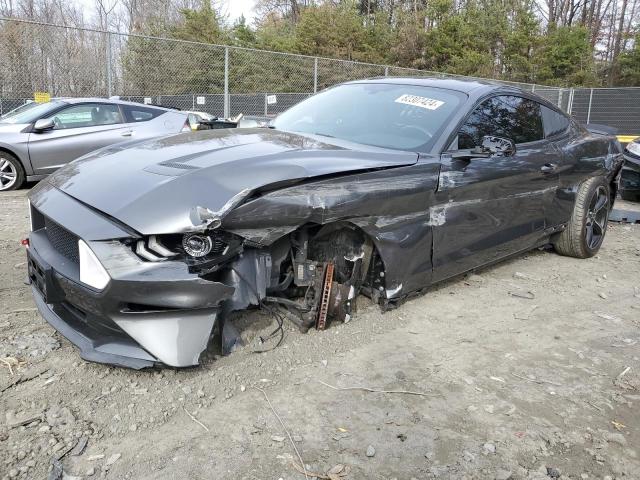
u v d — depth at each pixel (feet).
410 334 11.46
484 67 93.91
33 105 30.27
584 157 16.94
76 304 8.65
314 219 9.42
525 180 14.23
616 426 8.79
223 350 9.70
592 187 17.39
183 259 8.25
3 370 9.10
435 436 8.18
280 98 46.52
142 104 30.68
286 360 9.89
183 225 8.03
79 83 37.96
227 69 43.04
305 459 7.50
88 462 7.21
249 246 9.19
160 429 7.94
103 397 8.54
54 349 9.86
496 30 100.68
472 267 13.50
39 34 36.37
